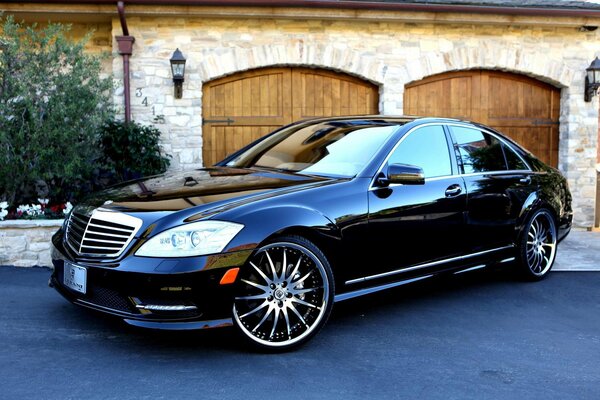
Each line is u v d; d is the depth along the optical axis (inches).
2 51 247.9
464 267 186.4
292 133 198.1
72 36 324.8
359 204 152.9
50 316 161.5
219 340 146.2
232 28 323.9
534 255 213.8
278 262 138.3
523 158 215.8
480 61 347.6
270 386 120.5
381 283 162.6
